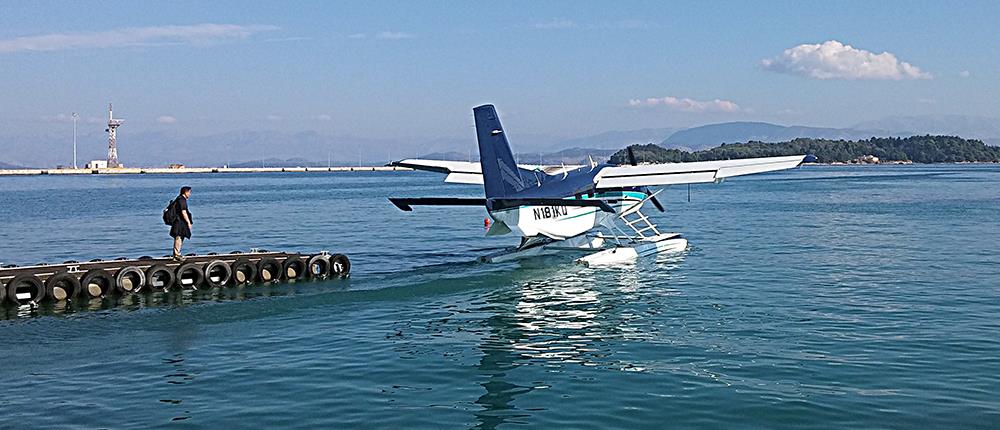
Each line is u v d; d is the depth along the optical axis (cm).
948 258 2447
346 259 2153
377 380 1109
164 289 1908
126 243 3306
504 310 1617
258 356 1240
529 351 1270
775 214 4647
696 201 6225
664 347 1280
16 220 4606
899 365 1145
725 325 1449
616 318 1527
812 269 2214
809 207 5303
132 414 963
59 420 942
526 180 2303
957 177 12512
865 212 4738
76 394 1043
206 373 1143
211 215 5119
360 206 6056
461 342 1333
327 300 1716
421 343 1327
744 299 1728
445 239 3325
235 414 965
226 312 1583
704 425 909
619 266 2288
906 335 1342
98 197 7756
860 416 927
